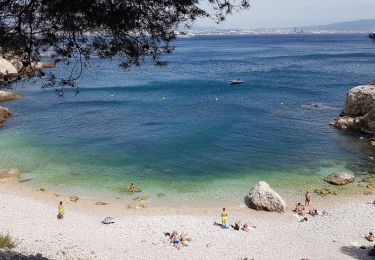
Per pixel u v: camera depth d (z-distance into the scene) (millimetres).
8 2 9062
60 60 10359
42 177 40125
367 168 43188
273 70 128375
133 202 35062
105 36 10133
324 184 39219
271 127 58906
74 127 59312
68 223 30516
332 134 55438
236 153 47406
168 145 50031
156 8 9695
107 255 24719
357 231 30094
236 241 28359
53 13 9219
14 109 72125
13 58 9883
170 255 25656
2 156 45844
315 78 108438
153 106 75000
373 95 55625
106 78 112812
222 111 70062
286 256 25922
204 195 36625
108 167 42875
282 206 33688
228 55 193375
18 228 28734
